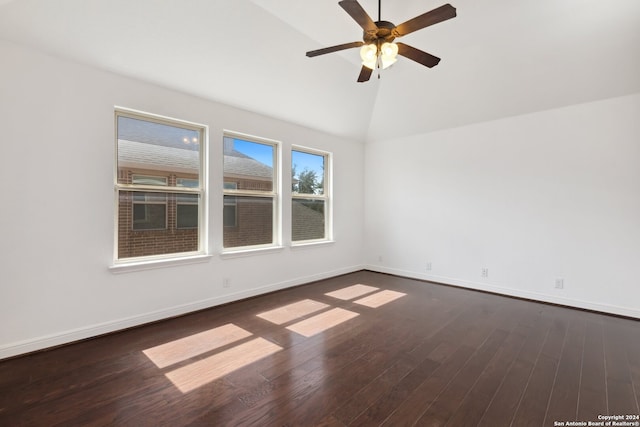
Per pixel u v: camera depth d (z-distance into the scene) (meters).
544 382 2.10
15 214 2.39
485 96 3.99
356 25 3.02
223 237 3.77
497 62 3.56
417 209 5.07
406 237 5.20
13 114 2.37
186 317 3.29
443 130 4.75
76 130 2.65
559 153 3.75
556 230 3.79
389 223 5.42
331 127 4.93
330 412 1.78
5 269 2.36
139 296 3.03
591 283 3.57
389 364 2.33
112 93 2.84
